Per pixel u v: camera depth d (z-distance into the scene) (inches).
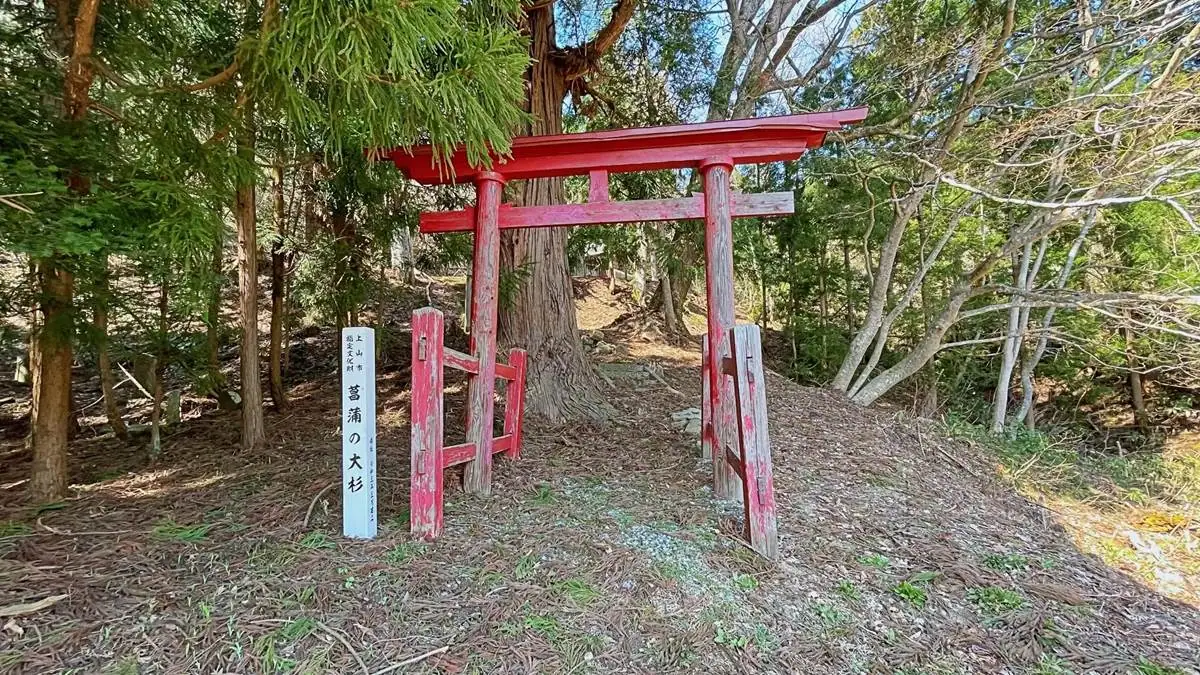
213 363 185.5
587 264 436.1
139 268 123.3
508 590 80.1
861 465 170.7
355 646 66.4
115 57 104.4
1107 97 187.9
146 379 217.3
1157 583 128.2
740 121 120.5
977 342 270.2
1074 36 227.9
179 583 77.2
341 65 78.7
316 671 62.0
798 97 290.0
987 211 295.3
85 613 69.4
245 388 163.3
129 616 69.2
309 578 78.9
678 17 242.2
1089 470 235.9
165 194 89.0
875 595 95.3
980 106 228.8
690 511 113.7
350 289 207.0
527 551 91.0
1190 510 192.4
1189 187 219.0
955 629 89.8
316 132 158.7
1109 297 217.8
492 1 94.1
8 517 104.2
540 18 178.4
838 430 208.2
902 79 244.2
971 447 230.7
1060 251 295.4
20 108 86.8
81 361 231.9
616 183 274.4
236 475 135.9
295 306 258.8
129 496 122.6
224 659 62.8
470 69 83.4
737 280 350.0
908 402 328.2
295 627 68.2
